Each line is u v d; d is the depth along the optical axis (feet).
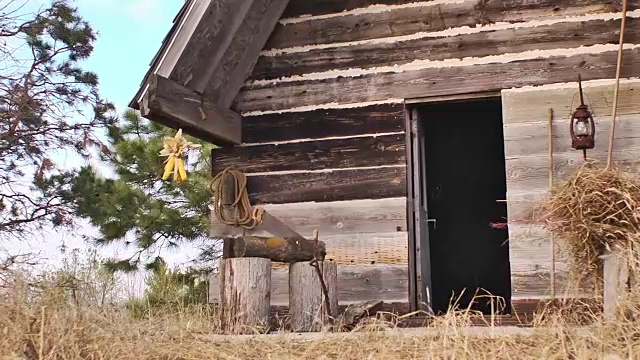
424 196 24.88
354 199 24.27
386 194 23.95
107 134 55.36
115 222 51.16
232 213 24.97
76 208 52.60
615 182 16.56
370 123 24.49
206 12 22.67
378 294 23.43
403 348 15.87
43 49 57.16
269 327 20.33
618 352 13.93
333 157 24.72
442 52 24.00
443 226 36.96
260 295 20.18
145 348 17.28
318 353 16.37
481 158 36.27
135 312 24.44
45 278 18.28
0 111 53.88
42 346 15.52
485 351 14.89
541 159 22.47
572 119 21.43
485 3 23.73
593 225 16.48
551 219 17.20
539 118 22.68
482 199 36.68
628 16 22.45
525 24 23.31
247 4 24.00
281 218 24.91
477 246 36.63
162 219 51.29
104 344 16.65
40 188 53.21
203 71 23.75
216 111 24.58
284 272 24.77
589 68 22.53
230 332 19.88
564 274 21.31
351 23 25.12
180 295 40.34
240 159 25.70
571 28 22.89
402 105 24.23
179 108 22.95
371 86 24.64
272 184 25.22
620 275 15.72
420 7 24.39
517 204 22.36
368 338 16.74
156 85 22.08
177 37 22.53
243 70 25.41
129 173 52.60
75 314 17.26
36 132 54.29
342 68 25.05
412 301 23.26
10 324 16.07
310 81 25.36
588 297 17.58
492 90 23.32
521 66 23.13
